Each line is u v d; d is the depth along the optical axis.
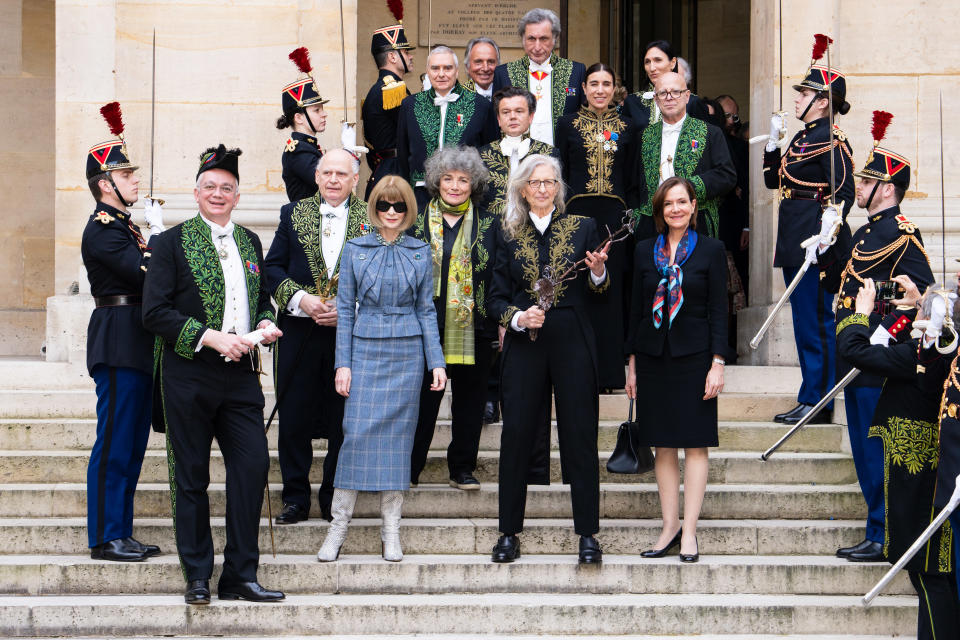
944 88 8.84
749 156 9.40
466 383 6.62
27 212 10.55
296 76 8.73
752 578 6.05
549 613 5.77
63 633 5.65
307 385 6.48
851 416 6.39
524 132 7.23
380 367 6.04
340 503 6.05
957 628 5.42
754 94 9.05
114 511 6.08
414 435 6.54
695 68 12.34
